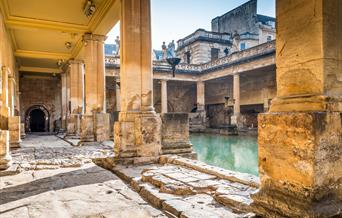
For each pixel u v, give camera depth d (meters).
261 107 24.95
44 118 25.81
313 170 2.23
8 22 10.41
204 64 28.59
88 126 11.42
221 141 18.19
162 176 4.60
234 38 30.70
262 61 20.92
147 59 7.12
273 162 2.59
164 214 3.21
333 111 2.33
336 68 2.41
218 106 30.58
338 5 2.43
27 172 5.64
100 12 9.90
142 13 7.17
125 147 6.57
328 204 2.27
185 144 7.32
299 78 2.52
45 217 3.11
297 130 2.36
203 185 4.01
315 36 2.38
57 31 11.98
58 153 8.34
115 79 25.72
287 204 2.37
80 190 4.27
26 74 23.62
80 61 16.34
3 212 3.27
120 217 3.12
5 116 9.13
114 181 4.89
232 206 3.20
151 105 7.07
